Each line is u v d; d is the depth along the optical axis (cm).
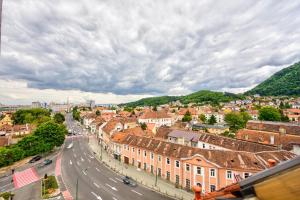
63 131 8344
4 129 10819
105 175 5338
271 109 10600
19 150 6894
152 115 13325
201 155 4197
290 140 5488
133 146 6062
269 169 318
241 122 10512
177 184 4594
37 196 4166
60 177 5197
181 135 6775
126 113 16688
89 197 4034
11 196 4119
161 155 5088
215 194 480
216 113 15250
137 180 4944
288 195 295
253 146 4806
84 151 8075
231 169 3869
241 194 364
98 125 11212
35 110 14962
